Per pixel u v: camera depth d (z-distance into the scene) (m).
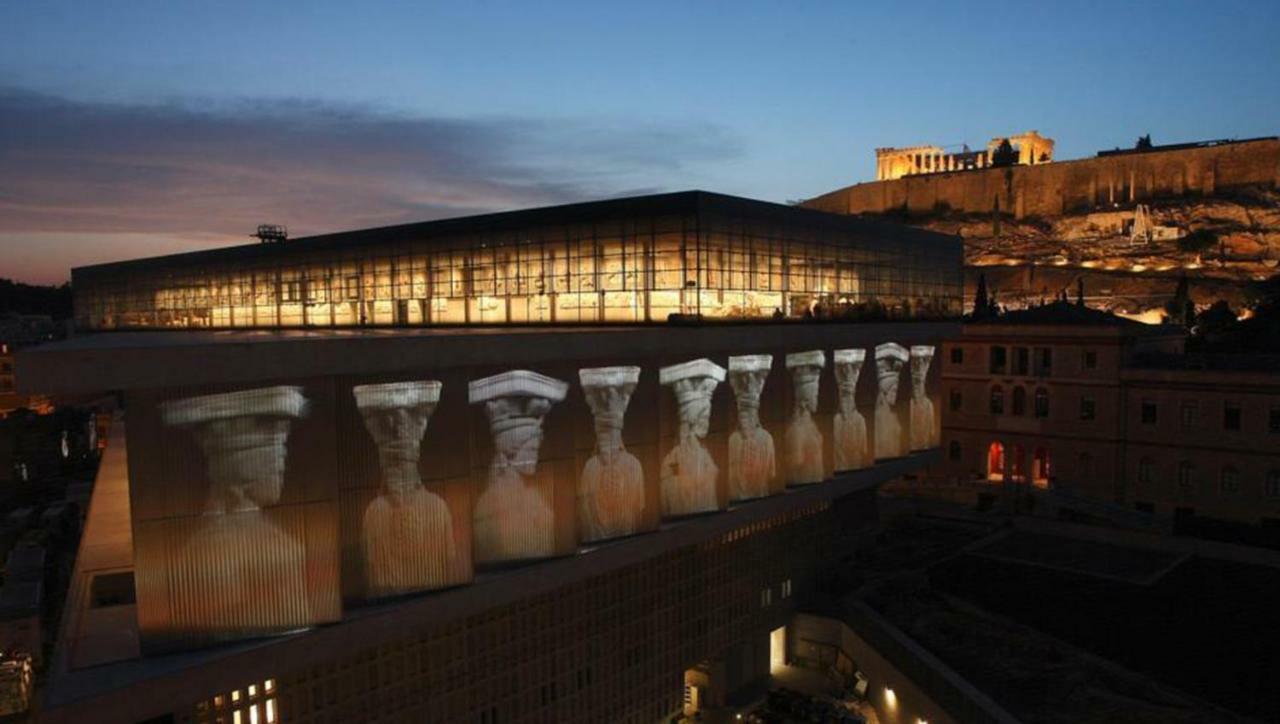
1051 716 38.09
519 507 37.25
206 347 28.09
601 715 41.41
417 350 33.00
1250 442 71.25
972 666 43.81
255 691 29.97
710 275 47.72
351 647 31.16
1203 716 37.84
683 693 46.16
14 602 53.00
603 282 50.78
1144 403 76.62
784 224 53.25
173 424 27.97
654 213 48.31
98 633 29.55
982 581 57.53
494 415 36.31
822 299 57.00
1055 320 83.94
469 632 35.81
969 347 86.19
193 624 28.44
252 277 76.69
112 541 37.69
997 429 84.56
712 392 46.66
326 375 30.67
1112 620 49.72
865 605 51.34
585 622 40.53
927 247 68.88
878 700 47.69
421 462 33.56
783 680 51.94
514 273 55.28
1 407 135.00
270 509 29.69
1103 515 74.19
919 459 65.25
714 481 46.91
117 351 26.59
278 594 29.83
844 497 62.81
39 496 102.12
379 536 32.62
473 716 36.00
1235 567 58.94
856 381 58.69
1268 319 114.50
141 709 26.45
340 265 67.25
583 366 39.84
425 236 60.53
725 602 48.69
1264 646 45.34
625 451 41.69
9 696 46.47
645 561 43.50
